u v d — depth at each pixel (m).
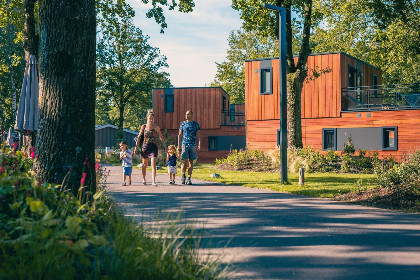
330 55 25.06
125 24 21.72
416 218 6.68
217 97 36.06
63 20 5.58
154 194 9.61
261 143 27.05
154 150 11.91
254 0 19.02
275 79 26.59
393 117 23.45
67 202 4.12
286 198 9.04
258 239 5.23
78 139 5.63
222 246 4.84
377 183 9.36
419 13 29.41
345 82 25.50
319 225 6.13
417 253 4.58
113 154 33.41
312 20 20.48
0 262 2.83
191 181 13.42
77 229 3.14
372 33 33.31
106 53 45.22
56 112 5.58
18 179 4.05
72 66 5.61
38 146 5.65
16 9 14.52
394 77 40.75
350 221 6.44
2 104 46.69
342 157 18.70
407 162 9.68
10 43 43.00
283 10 12.08
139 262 3.13
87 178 5.69
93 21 5.84
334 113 25.08
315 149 25.69
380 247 4.85
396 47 30.88
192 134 12.08
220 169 20.22
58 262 2.82
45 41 5.63
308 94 25.83
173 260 3.31
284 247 4.83
